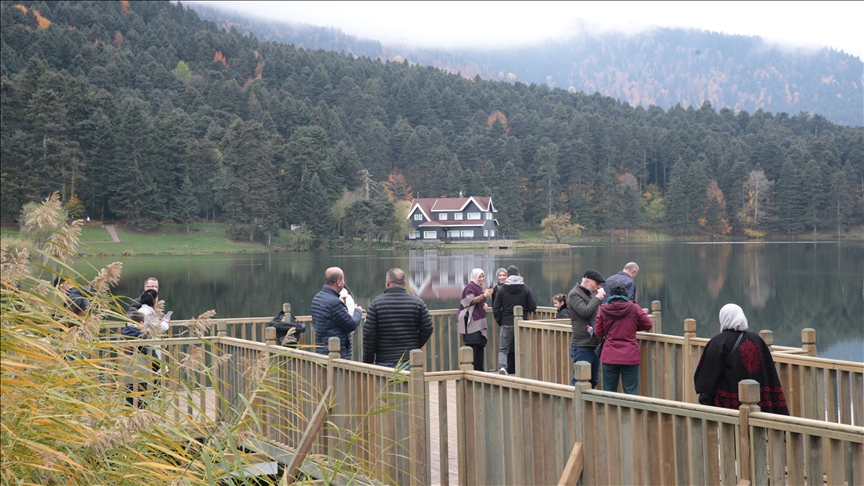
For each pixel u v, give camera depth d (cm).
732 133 16700
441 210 12056
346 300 736
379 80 17650
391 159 14350
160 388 293
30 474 249
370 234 10631
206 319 323
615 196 12781
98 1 19512
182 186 10200
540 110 18862
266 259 8394
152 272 6494
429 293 4825
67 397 246
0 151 8831
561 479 425
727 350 497
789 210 10925
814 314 3372
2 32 14200
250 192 10306
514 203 12669
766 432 360
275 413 602
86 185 9594
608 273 5734
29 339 232
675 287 4625
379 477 521
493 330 1016
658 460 401
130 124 9869
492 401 486
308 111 14750
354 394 559
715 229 12031
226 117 13325
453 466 607
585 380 430
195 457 294
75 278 271
